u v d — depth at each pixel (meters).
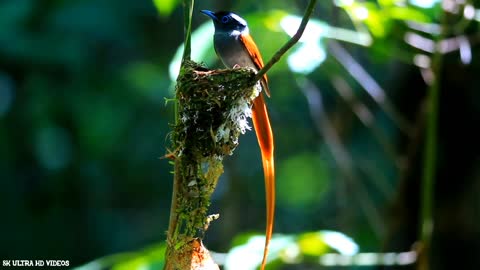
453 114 10.15
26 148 12.31
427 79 8.62
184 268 5.41
